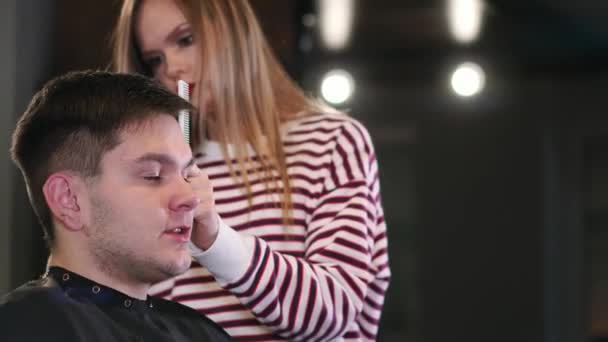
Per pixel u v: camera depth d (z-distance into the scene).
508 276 7.96
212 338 2.17
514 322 7.96
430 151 8.04
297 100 2.70
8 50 4.33
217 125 2.58
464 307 8.02
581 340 7.91
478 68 7.46
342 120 2.62
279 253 2.37
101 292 1.99
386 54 7.41
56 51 4.80
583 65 7.62
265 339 2.45
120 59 2.65
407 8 6.32
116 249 1.99
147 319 2.03
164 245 2.01
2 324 1.86
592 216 7.93
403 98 7.99
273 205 2.51
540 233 7.90
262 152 2.55
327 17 6.47
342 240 2.45
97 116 2.02
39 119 2.05
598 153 7.92
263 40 2.69
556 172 7.92
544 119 7.89
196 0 2.58
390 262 8.16
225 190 2.54
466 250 8.02
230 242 2.25
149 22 2.59
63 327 1.89
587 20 6.67
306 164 2.56
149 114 2.04
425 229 8.08
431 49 7.42
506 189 7.96
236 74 2.59
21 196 4.32
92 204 2.00
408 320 8.14
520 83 7.88
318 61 7.33
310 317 2.34
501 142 7.95
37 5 4.65
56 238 2.03
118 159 2.00
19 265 4.36
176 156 2.04
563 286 7.94
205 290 2.47
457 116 8.00
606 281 7.95
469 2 6.23
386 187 8.12
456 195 8.03
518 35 7.05
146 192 2.00
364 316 2.62
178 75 2.57
